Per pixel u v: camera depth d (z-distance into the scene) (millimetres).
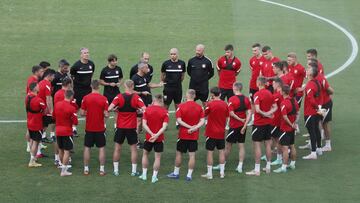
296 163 24078
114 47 35875
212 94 22438
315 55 25922
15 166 23438
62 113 22344
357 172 23219
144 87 25859
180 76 27188
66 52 35188
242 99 23047
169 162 24078
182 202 20750
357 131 26828
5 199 20828
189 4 42062
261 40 37188
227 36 37594
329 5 42969
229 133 23234
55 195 21172
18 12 40031
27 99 23047
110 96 26609
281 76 25547
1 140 25672
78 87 26656
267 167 23156
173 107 29641
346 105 29438
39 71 24406
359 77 32844
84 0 42188
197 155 24781
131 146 22734
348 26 39688
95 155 24719
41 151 24969
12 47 35625
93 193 21344
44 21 39031
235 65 27422
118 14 40250
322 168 23578
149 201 20812
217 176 22812
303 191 21719
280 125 23391
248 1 43188
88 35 37375
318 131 24641
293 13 41375
